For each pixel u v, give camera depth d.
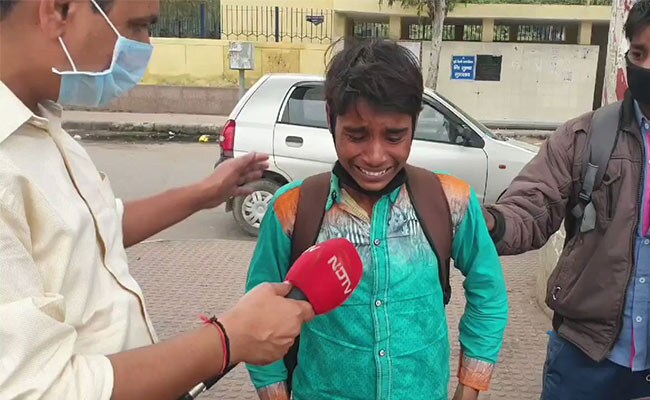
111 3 1.21
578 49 16.30
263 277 1.75
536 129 16.44
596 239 1.91
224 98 15.95
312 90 6.23
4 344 0.98
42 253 1.14
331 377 1.66
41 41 1.17
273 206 1.70
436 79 15.66
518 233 1.91
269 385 1.74
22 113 1.16
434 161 6.16
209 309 4.52
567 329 2.02
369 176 1.56
